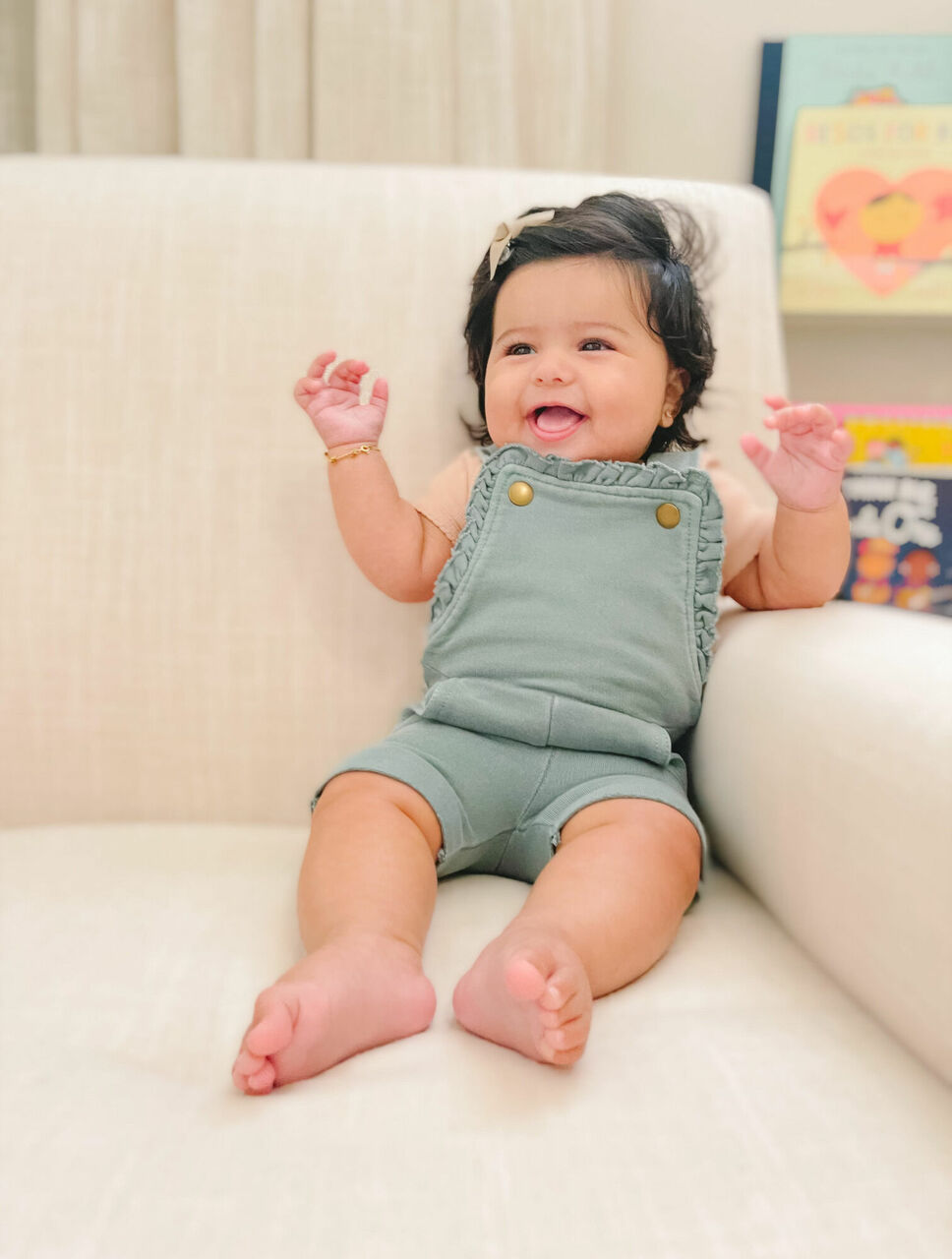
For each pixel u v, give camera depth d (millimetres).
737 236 1040
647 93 1497
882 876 545
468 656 836
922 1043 515
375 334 959
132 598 909
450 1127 452
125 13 1334
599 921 587
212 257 955
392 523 860
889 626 731
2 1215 395
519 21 1345
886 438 1300
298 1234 385
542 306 875
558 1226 392
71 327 932
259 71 1321
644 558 835
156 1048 538
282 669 919
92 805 908
